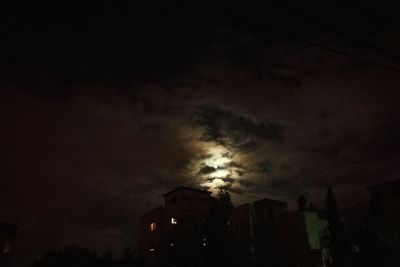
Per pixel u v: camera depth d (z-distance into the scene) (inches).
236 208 2010.3
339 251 1040.2
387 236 1038.4
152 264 1579.7
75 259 1695.4
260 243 1868.8
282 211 2085.4
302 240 1780.3
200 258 1215.6
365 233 1032.2
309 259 1710.1
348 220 1202.0
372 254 982.4
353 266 1005.8
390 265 989.2
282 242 1868.8
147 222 2290.8
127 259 1684.3
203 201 2170.3
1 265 2664.9
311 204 2081.7
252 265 1202.0
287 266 1785.2
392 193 1758.1
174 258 1273.4
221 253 1124.5
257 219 2016.5
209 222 1180.5
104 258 1696.6
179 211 2071.9
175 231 1406.3
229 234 1168.2
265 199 2095.2
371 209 1167.6
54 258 1715.1
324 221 1883.6
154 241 2148.1
